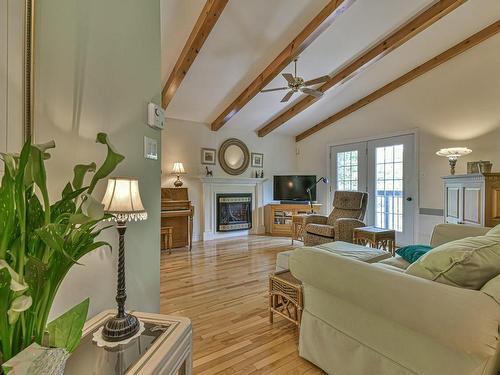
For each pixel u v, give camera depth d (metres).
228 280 3.25
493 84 3.76
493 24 3.60
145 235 1.40
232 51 3.64
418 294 1.10
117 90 1.22
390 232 3.70
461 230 2.33
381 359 1.34
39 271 0.58
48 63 0.91
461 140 4.09
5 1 0.77
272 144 6.52
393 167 4.95
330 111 5.75
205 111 5.10
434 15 3.21
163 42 3.33
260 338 2.04
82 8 1.05
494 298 0.97
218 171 5.74
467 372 1.04
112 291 1.20
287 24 3.29
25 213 0.55
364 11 3.25
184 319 1.05
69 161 0.99
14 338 0.58
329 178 6.09
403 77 4.65
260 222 6.29
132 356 0.84
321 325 1.66
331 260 1.50
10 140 0.78
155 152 1.49
